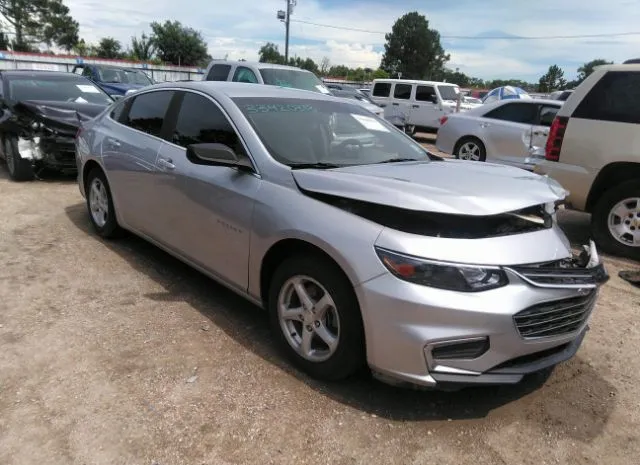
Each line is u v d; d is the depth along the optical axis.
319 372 2.92
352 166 3.38
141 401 2.73
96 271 4.40
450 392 2.97
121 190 4.61
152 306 3.81
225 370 3.05
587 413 2.87
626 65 5.38
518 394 3.01
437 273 2.47
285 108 3.83
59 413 2.61
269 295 3.17
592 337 3.75
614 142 5.42
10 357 3.06
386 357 2.59
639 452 2.59
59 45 73.00
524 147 9.78
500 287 2.49
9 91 8.09
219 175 3.48
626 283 4.79
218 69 11.43
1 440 2.41
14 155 7.49
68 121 7.50
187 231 3.82
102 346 3.23
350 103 4.41
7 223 5.59
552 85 74.50
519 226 2.81
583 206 5.80
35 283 4.10
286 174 3.13
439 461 2.45
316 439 2.53
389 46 90.12
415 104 18.47
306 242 2.87
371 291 2.55
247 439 2.50
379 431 2.62
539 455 2.53
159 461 2.34
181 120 4.06
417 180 2.99
